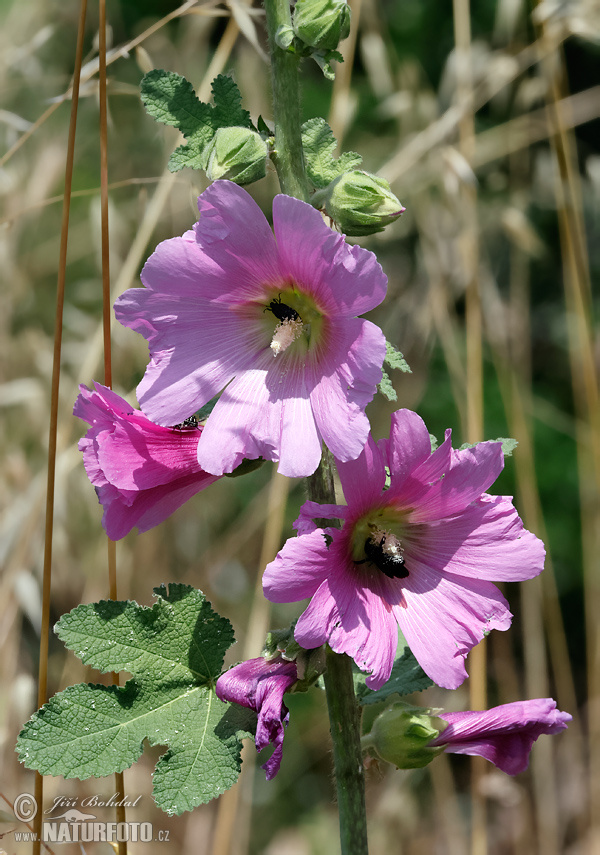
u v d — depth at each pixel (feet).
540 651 3.64
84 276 4.09
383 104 3.63
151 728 2.02
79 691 2.02
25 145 3.52
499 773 3.14
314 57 2.02
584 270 3.06
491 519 2.03
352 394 1.94
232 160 2.00
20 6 3.72
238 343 2.03
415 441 1.98
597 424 3.09
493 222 3.95
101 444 2.01
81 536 3.38
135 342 3.07
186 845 3.85
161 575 3.75
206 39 3.70
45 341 3.54
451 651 2.00
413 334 3.83
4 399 3.35
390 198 2.00
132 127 4.01
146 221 2.83
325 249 1.95
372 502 2.00
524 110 3.78
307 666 2.00
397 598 2.01
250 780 3.38
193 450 2.07
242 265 2.00
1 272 3.43
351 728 2.05
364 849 2.04
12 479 3.32
